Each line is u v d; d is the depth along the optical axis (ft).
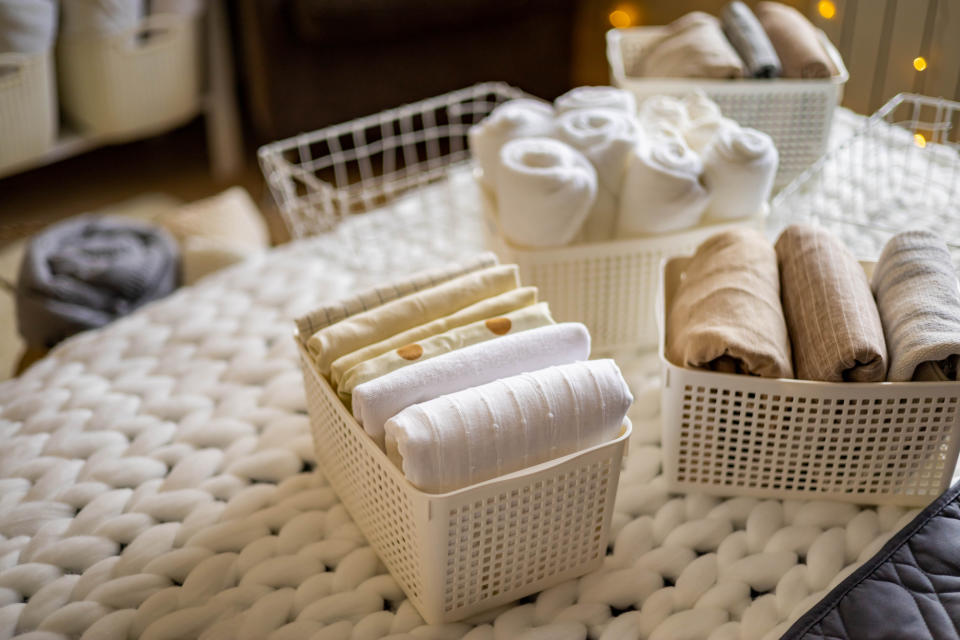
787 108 4.85
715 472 3.43
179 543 3.38
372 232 5.16
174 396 4.02
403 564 3.07
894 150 5.27
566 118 4.13
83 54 6.79
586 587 3.18
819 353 3.16
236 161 8.15
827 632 2.84
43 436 3.83
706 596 3.14
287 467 3.68
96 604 3.16
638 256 3.99
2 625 3.11
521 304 3.31
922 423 3.18
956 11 5.05
